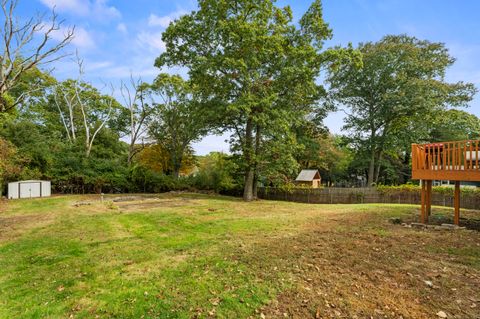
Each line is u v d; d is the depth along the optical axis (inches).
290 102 594.9
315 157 975.6
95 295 126.4
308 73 523.8
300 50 534.0
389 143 826.2
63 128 1000.9
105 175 745.6
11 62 422.6
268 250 191.5
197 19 562.3
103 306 116.3
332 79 868.0
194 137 965.2
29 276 150.6
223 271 152.7
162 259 175.9
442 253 182.4
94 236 243.0
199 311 110.9
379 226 278.1
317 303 115.3
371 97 840.9
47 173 672.4
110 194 709.9
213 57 548.7
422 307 111.4
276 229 266.4
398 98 739.4
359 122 871.1
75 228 278.1
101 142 964.6
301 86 555.5
